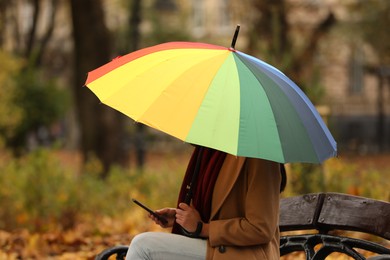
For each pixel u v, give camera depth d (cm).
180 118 587
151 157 5838
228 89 603
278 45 1850
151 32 6388
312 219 757
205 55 630
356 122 7456
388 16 5334
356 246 716
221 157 654
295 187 1545
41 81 4259
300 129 607
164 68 621
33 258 1298
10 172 1950
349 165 1697
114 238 1431
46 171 1908
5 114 3531
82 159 3084
